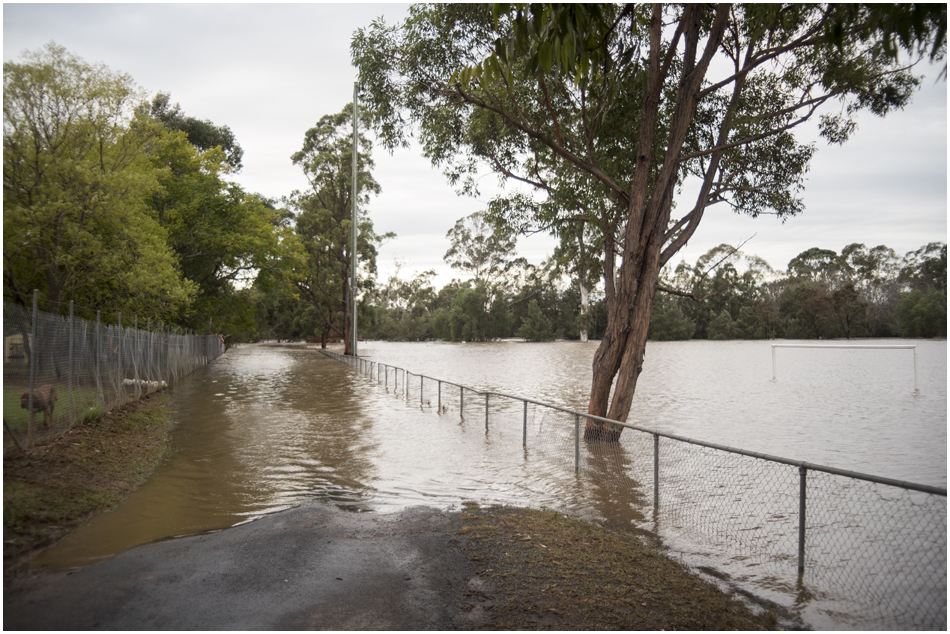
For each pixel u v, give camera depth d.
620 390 11.74
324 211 54.88
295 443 11.67
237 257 31.19
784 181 13.47
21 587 4.43
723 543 6.07
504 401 19.78
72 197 12.51
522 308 109.69
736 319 100.81
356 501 7.51
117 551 5.34
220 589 4.41
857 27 6.47
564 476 9.08
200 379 27.66
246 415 15.56
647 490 8.27
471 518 6.54
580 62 4.65
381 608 4.12
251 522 6.43
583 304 99.38
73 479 7.42
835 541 6.07
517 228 14.56
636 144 13.71
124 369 15.30
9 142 11.48
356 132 42.06
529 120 13.33
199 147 46.28
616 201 13.60
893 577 5.06
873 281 98.12
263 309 80.94
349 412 16.44
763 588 4.87
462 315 97.75
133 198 14.45
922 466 10.46
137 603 4.13
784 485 8.61
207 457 10.20
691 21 11.20
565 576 4.78
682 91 11.51
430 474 9.20
